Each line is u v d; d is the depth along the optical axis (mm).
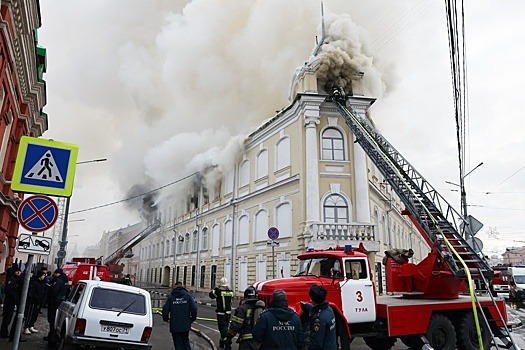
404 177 14047
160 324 14820
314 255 9945
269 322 4617
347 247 9641
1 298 15000
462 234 11266
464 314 9977
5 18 11609
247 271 25859
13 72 13922
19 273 10258
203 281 33281
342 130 22766
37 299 10867
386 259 11484
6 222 15367
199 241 35062
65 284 10344
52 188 6195
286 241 22328
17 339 5676
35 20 14773
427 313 9438
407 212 12133
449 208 11758
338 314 8680
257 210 25766
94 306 7617
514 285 25359
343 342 8555
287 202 22844
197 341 11828
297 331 4680
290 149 23406
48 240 6195
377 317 9352
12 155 16328
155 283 47906
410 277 10750
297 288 8547
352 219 21359
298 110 22953
